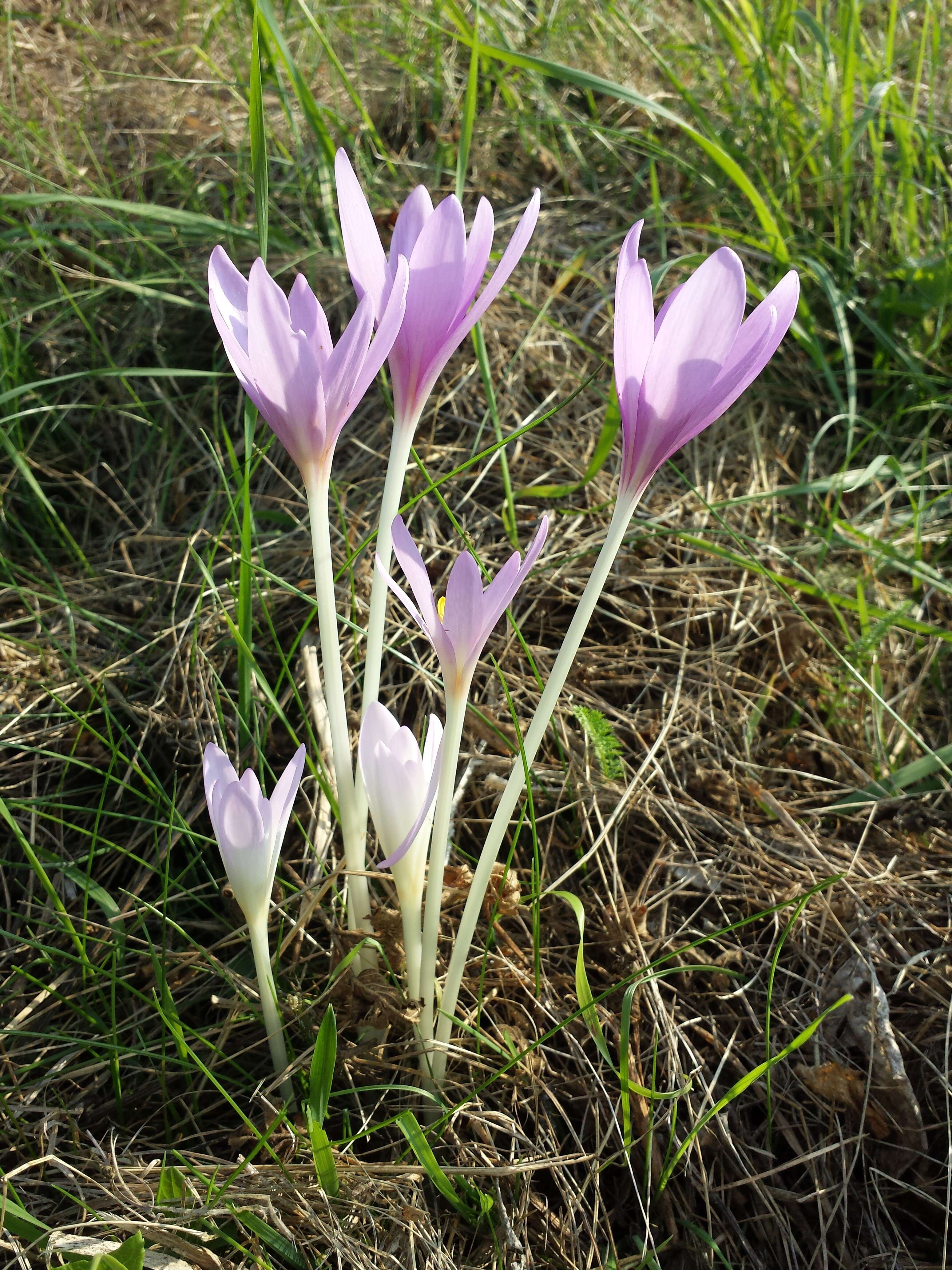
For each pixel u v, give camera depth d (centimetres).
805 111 62
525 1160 29
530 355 51
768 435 51
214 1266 25
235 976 31
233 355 24
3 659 40
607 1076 31
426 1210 27
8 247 49
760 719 41
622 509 24
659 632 42
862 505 49
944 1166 30
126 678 40
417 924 28
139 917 33
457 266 24
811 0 74
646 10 70
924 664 43
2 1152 29
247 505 32
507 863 31
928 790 39
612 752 35
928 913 35
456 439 47
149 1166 28
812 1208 30
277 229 52
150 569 45
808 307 53
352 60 68
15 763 38
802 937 34
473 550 35
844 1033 32
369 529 43
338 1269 27
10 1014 32
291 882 35
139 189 58
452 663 24
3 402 41
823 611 44
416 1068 30
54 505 48
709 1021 32
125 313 53
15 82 64
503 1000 32
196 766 38
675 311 22
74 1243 26
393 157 62
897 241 56
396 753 25
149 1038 32
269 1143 29
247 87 56
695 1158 30
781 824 37
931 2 56
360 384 24
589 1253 29
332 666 26
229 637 40
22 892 36
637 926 34
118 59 70
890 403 53
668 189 61
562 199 58
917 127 59
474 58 40
